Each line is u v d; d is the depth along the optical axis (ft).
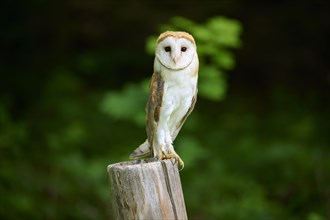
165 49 22.39
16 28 63.26
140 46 65.21
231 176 44.60
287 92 59.67
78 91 59.31
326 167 42.42
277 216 39.47
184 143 38.63
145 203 19.08
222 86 36.58
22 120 55.16
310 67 64.08
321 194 39.55
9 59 63.82
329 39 63.52
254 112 60.03
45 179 42.47
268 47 65.41
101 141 51.03
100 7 65.36
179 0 64.28
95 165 43.91
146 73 65.05
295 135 50.26
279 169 44.52
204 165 46.14
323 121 50.75
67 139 48.75
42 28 64.80
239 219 39.93
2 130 42.60
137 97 37.60
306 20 64.08
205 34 35.45
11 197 38.78
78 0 64.90
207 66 37.04
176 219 19.33
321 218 36.83
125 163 20.70
